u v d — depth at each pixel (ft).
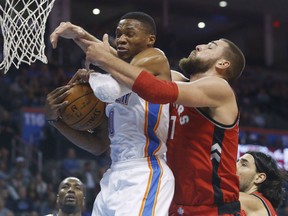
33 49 10.16
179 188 9.51
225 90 9.18
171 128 9.66
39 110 39.99
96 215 9.53
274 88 60.29
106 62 8.75
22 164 34.17
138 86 8.59
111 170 9.53
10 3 10.25
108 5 61.21
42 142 37.14
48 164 36.22
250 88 57.82
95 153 10.57
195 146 9.40
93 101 9.66
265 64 66.33
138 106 9.26
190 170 9.39
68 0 56.34
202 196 9.31
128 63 9.05
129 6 61.93
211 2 61.77
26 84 45.42
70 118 9.62
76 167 36.37
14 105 41.47
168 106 9.58
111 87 8.68
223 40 10.03
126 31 9.34
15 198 31.68
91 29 59.31
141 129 9.27
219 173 9.37
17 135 38.96
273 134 46.57
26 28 10.19
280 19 66.44
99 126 10.32
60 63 51.57
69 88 9.66
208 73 9.82
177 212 9.50
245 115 50.19
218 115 9.25
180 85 8.79
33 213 31.35
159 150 9.37
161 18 63.16
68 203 15.44
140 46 9.34
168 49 57.72
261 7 63.52
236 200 9.53
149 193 8.98
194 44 69.51
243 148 43.57
